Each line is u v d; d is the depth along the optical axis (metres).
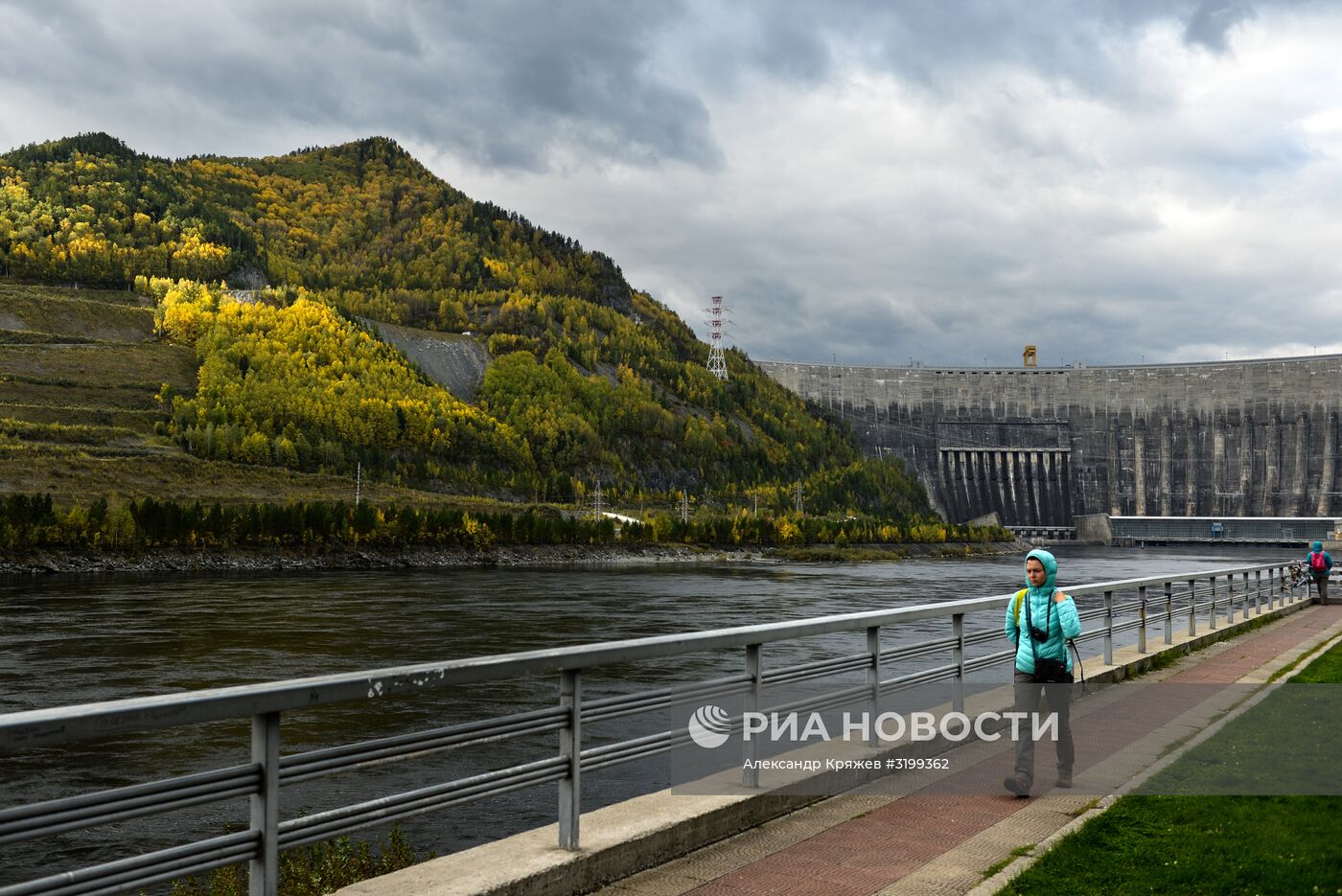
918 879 8.31
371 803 6.70
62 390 195.75
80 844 18.66
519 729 7.64
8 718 4.81
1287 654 23.42
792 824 9.84
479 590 84.94
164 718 5.39
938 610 13.24
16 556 97.94
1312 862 8.70
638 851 8.43
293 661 42.38
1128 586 20.94
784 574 124.50
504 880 7.26
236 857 5.95
